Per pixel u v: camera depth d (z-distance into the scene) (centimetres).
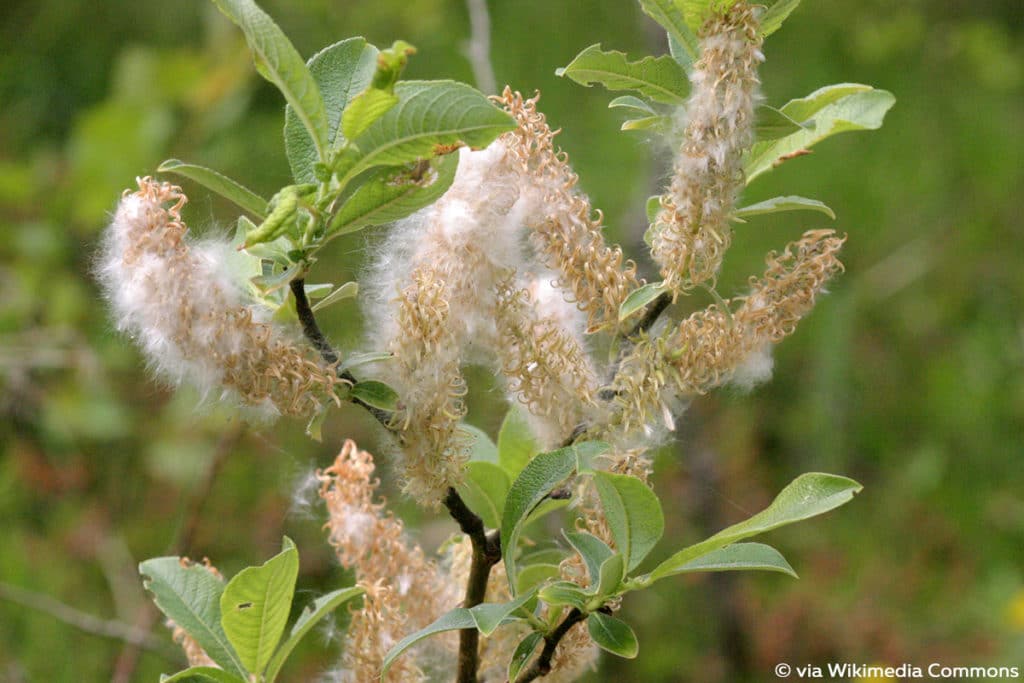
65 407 664
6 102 834
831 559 743
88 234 718
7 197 709
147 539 648
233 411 215
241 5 184
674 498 697
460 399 215
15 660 569
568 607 232
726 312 228
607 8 845
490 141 195
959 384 847
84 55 854
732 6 208
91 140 709
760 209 228
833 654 674
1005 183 922
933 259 894
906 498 788
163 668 564
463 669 245
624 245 577
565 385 222
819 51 912
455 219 210
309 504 334
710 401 795
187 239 208
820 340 823
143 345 207
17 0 861
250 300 226
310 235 205
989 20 1008
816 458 779
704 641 660
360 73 212
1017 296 886
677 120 222
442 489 216
